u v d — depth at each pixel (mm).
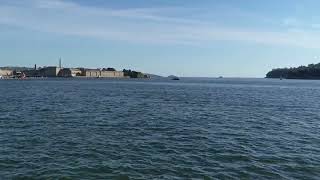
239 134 38000
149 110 60812
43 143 31688
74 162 25656
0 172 23219
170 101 81875
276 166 25578
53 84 183750
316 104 78438
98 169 24141
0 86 150875
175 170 24250
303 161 27000
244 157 27906
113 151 29125
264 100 89000
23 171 23484
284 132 39906
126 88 149750
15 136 34719
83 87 152125
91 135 35844
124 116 51812
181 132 38594
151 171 23953
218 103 77750
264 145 32562
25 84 179375
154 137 35375
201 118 50938
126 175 23062
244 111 61594
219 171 24203
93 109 60781
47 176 22609
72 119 47531
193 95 106875
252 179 22734
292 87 181250
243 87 179750
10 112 53812
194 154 28656
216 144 32531
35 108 60562
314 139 35875
